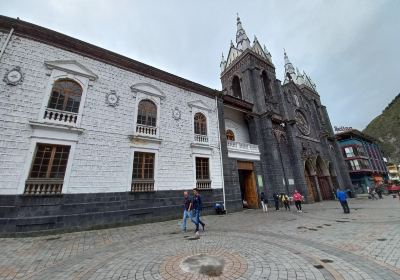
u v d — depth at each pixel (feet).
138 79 51.80
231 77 108.17
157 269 16.90
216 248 22.18
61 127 37.29
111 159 42.06
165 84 57.06
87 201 37.37
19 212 31.24
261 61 105.50
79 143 39.04
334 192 109.50
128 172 43.62
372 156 166.20
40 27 39.11
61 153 37.14
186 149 55.31
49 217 33.22
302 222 38.81
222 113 69.21
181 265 17.48
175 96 58.13
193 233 31.12
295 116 109.91
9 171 31.86
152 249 22.95
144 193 44.80
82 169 38.17
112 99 45.60
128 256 20.74
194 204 31.63
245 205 70.85
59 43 41.52
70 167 36.96
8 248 24.64
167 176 49.47
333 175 116.67
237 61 104.68
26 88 36.11
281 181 77.30
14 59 36.19
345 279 14.24
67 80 41.24
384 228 29.19
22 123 34.45
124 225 40.16
